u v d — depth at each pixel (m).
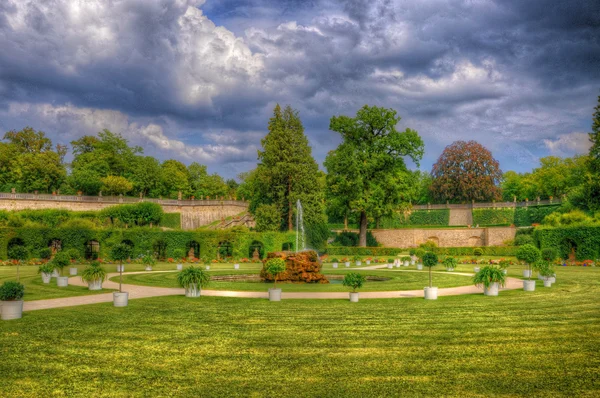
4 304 14.45
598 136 56.09
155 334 12.40
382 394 8.02
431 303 18.02
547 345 11.20
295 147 60.50
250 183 95.94
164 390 8.23
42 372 9.20
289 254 29.94
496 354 10.44
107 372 9.21
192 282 19.73
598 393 8.05
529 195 88.06
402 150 57.06
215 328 13.16
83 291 21.80
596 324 13.62
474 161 87.81
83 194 75.75
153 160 92.75
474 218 79.62
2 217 52.12
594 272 32.41
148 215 67.31
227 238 51.72
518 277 29.72
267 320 14.35
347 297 20.03
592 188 54.38
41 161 73.94
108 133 90.00
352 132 58.12
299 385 8.47
